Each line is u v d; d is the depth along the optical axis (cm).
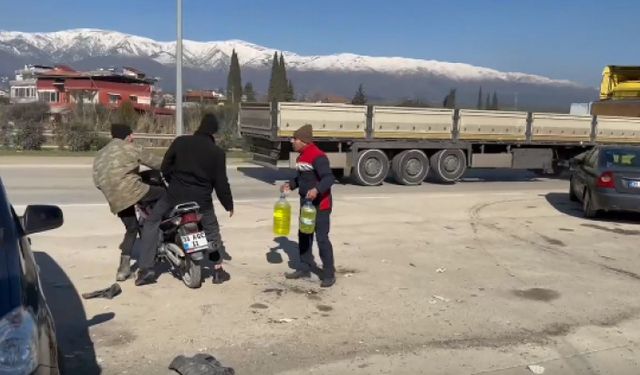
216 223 632
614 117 2012
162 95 9344
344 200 1303
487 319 554
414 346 486
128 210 621
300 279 662
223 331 502
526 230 1004
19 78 9506
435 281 674
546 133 1888
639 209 1053
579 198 1242
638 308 599
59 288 603
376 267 727
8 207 345
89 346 463
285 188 662
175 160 607
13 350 257
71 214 1020
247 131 1703
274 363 445
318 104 1541
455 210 1196
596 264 777
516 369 448
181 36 2131
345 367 443
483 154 1802
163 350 460
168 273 666
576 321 557
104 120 2920
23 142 2448
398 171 1672
